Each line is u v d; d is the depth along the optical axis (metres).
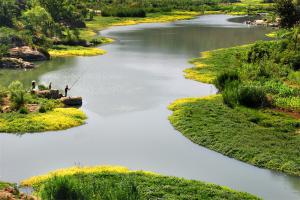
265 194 35.12
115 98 61.31
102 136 47.31
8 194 29.09
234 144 44.06
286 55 74.38
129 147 44.50
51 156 41.84
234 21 161.50
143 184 34.50
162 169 39.53
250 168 39.97
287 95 58.84
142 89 66.25
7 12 101.38
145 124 51.22
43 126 48.81
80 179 34.84
